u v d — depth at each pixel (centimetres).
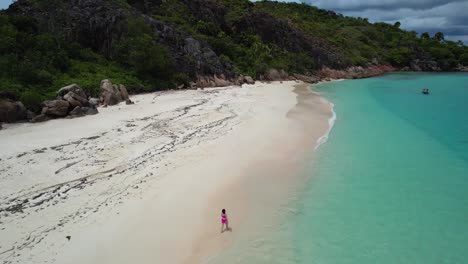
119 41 5044
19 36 4078
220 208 1708
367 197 1855
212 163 2208
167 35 5538
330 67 8762
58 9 4834
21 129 2758
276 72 7125
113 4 5481
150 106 3694
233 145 2550
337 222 1628
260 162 2283
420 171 2177
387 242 1488
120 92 3947
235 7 8406
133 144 2469
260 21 8338
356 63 9544
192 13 7344
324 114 3738
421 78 8388
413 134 2958
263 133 2875
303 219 1648
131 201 1712
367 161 2339
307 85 6688
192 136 2706
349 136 2894
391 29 13712
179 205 1702
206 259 1348
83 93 3375
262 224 1598
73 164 2097
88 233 1460
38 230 1468
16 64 3656
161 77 4944
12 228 1473
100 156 2231
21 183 1845
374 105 4334
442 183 2014
